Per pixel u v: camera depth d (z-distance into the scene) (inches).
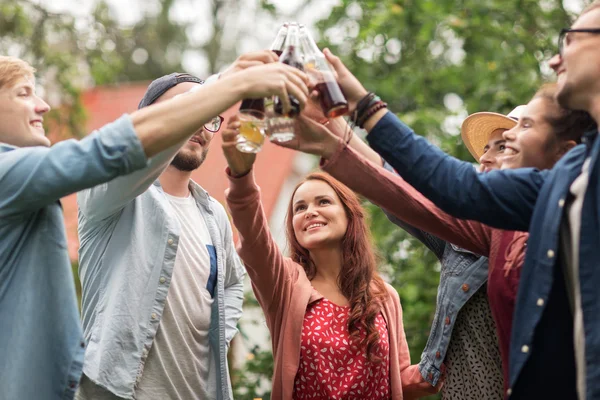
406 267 257.0
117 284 125.6
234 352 244.5
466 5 272.8
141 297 125.6
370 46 291.6
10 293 98.6
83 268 130.8
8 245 98.6
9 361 96.9
